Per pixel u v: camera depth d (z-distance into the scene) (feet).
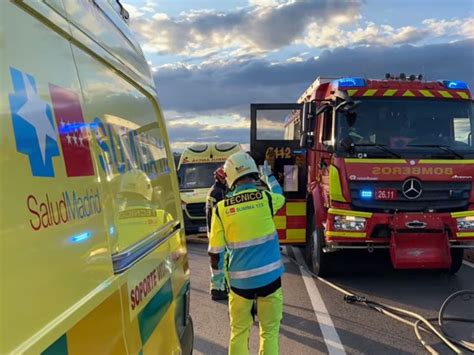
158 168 9.36
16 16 4.52
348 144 22.33
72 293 4.70
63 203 4.77
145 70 9.78
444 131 23.08
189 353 9.75
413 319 17.93
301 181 27.91
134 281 6.52
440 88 23.94
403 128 22.93
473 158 22.45
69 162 5.08
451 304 19.79
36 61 4.77
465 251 30.89
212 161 43.78
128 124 7.66
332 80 26.58
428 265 21.30
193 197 38.99
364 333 16.62
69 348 4.51
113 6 8.49
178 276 9.55
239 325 12.93
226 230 12.84
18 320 3.81
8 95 4.12
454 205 21.91
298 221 27.37
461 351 14.64
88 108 5.94
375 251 25.25
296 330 16.98
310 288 22.53
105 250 5.67
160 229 8.61
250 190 13.10
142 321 6.69
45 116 4.73
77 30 6.01
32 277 4.05
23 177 4.13
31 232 4.12
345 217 21.81
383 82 24.04
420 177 21.81
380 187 21.76
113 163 6.49
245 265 12.63
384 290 22.08
